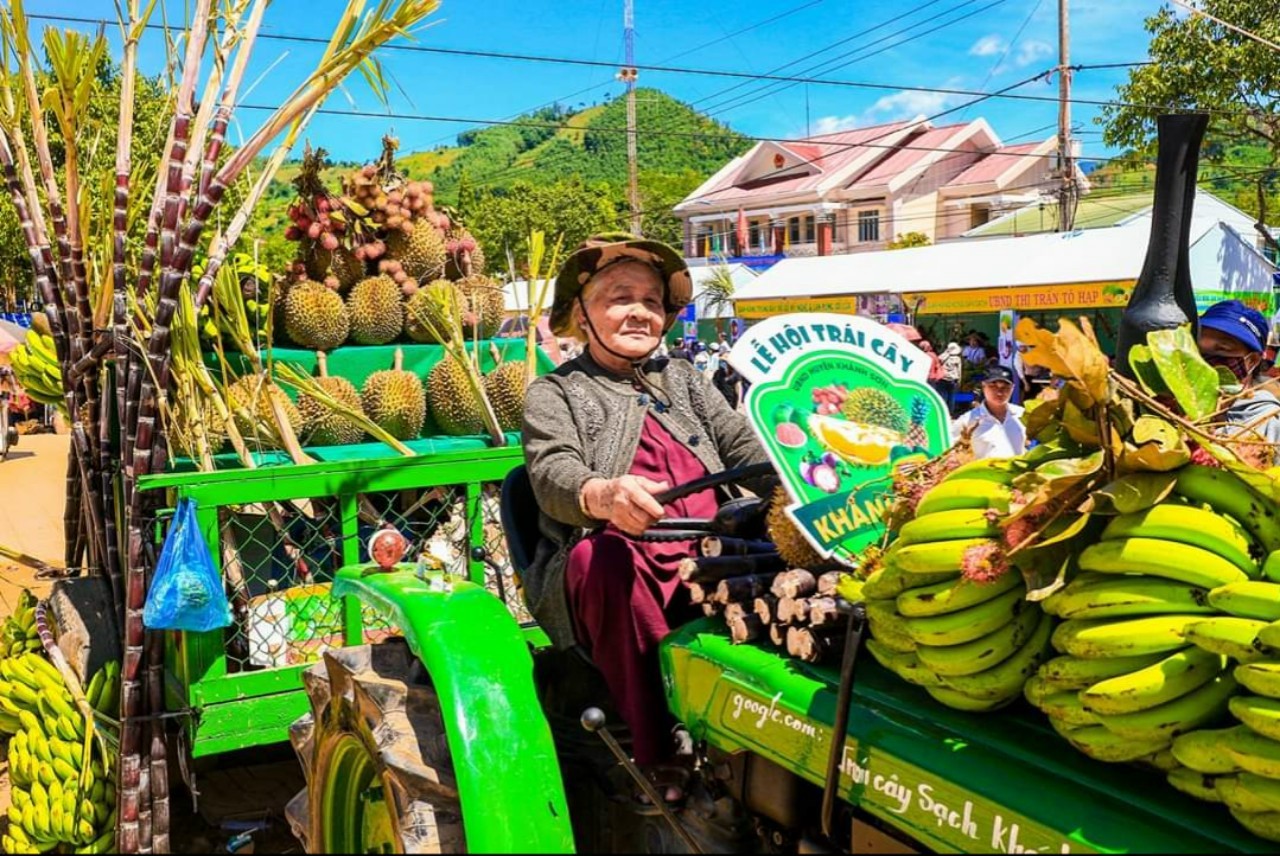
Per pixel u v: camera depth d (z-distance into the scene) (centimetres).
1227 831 150
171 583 307
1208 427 182
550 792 205
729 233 4653
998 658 173
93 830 359
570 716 278
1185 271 216
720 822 231
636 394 294
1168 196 214
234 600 353
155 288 377
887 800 182
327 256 485
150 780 335
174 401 388
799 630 206
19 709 397
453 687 214
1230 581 160
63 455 1695
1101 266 1662
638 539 246
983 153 4156
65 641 376
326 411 439
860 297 2003
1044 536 170
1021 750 172
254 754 446
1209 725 157
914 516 202
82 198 383
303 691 345
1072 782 163
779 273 2261
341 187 511
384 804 235
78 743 366
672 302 318
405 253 506
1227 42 1738
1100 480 172
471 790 201
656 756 243
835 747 189
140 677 331
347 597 341
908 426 241
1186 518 164
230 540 353
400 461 356
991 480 182
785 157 4600
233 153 369
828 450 227
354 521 351
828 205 4225
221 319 431
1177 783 156
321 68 348
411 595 241
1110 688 156
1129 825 153
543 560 274
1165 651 157
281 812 391
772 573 234
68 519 443
